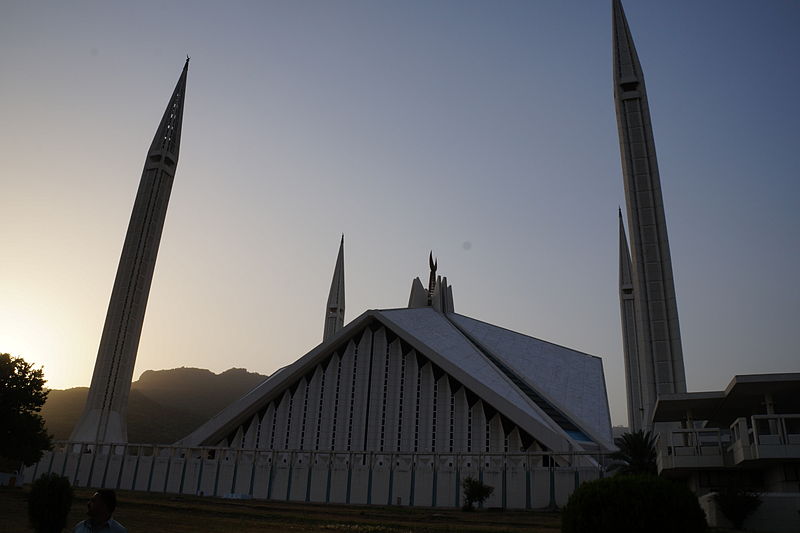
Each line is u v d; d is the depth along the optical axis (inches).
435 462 2330.2
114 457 2844.5
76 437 2903.5
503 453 2228.1
